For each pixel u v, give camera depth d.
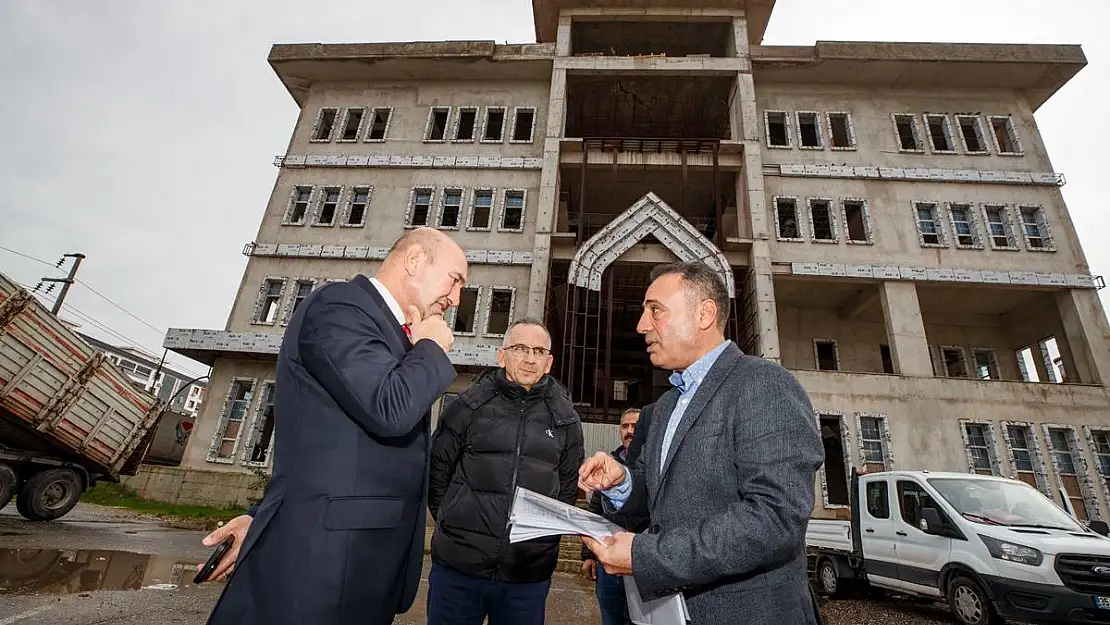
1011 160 17.77
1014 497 6.38
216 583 5.74
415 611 5.55
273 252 17.52
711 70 18.58
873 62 18.27
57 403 8.69
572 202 20.98
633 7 19.84
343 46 19.70
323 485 1.58
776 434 1.52
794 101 19.17
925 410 14.55
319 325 1.65
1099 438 14.33
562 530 1.59
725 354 1.90
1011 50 17.80
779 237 17.05
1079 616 4.86
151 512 12.36
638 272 17.41
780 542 1.36
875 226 17.11
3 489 8.32
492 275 16.73
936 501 6.35
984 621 5.44
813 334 19.61
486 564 2.85
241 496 14.27
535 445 3.19
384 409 1.55
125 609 4.47
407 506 1.76
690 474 1.66
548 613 5.94
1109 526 6.18
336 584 1.52
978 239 16.78
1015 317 18.86
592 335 21.83
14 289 8.06
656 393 21.98
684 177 17.12
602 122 21.55
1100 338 15.26
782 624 1.48
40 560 5.98
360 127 19.73
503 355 3.49
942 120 18.75
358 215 18.59
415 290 1.99
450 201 18.39
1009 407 14.52
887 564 6.85
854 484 7.82
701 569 1.34
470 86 20.25
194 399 67.81
